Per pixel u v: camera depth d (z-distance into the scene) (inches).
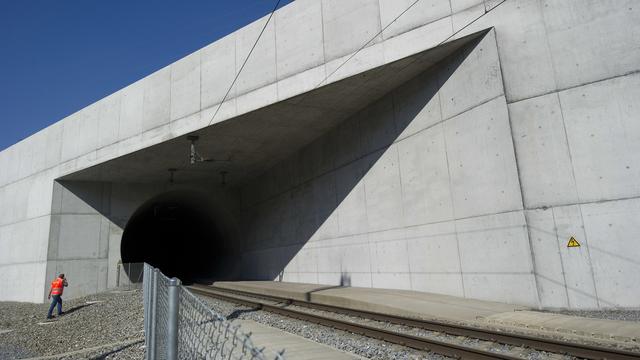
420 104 523.2
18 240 915.4
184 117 686.5
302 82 569.3
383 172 581.0
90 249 874.8
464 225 452.1
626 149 362.3
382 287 569.3
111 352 309.3
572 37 395.9
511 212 405.7
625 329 271.4
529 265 386.3
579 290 364.2
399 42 493.0
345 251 653.9
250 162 879.7
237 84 633.0
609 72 376.8
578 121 383.9
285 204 860.6
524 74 414.0
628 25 374.9
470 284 440.5
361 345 281.0
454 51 477.7
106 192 918.4
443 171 483.5
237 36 643.5
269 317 422.9
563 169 384.8
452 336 290.8
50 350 358.6
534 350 242.1
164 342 158.2
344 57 535.2
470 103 454.6
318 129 710.5
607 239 359.6
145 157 781.3
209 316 108.7
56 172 860.0
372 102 610.2
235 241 1139.9
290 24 590.6
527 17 418.6
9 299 899.4
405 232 534.6
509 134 413.1
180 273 1546.5
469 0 452.4
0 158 1019.9
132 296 676.1
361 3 529.0
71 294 836.0
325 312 448.8
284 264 847.7
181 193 1082.1
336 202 687.1
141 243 1413.6
